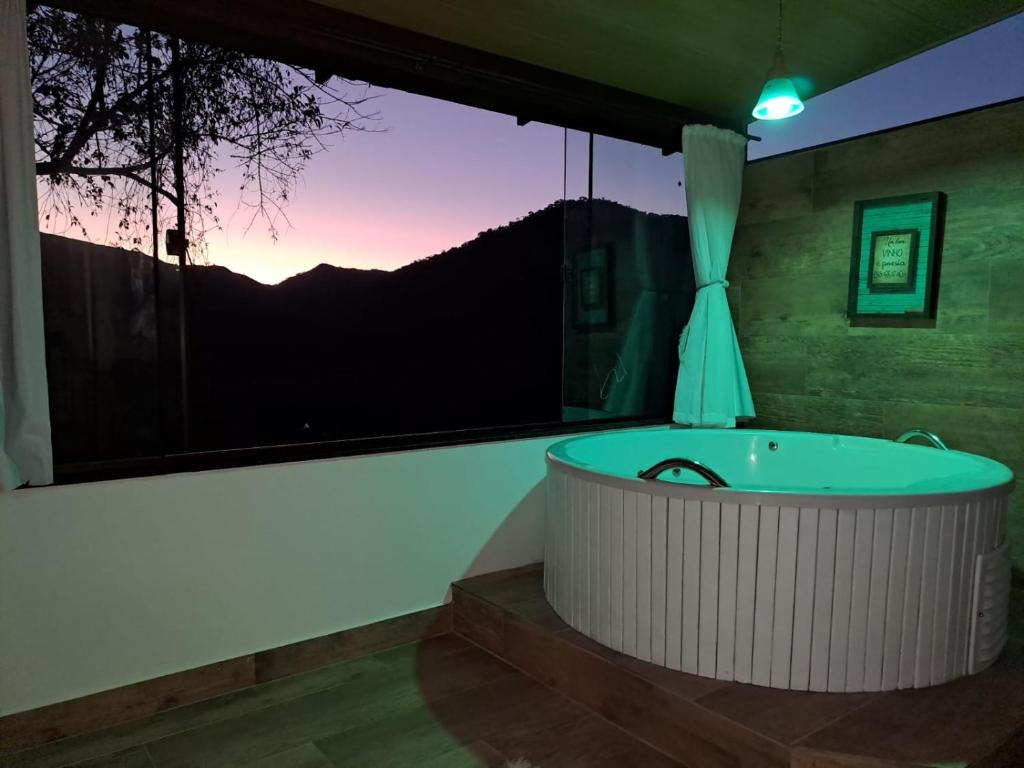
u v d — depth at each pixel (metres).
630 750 1.80
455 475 2.55
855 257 2.95
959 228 2.64
